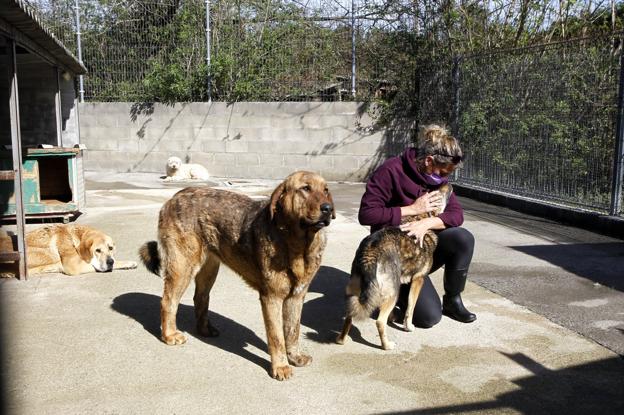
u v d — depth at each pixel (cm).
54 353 403
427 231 435
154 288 556
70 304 506
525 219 888
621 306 497
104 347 414
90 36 1515
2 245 594
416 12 1330
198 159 1496
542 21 1177
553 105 889
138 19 1504
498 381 364
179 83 1466
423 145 439
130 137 1530
